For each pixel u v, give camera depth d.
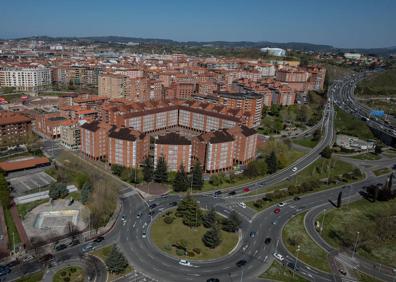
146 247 169.12
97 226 182.38
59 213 194.88
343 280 154.00
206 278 149.62
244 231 188.38
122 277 146.50
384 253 177.50
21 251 159.75
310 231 192.38
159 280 146.38
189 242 175.00
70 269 148.75
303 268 160.25
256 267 158.88
